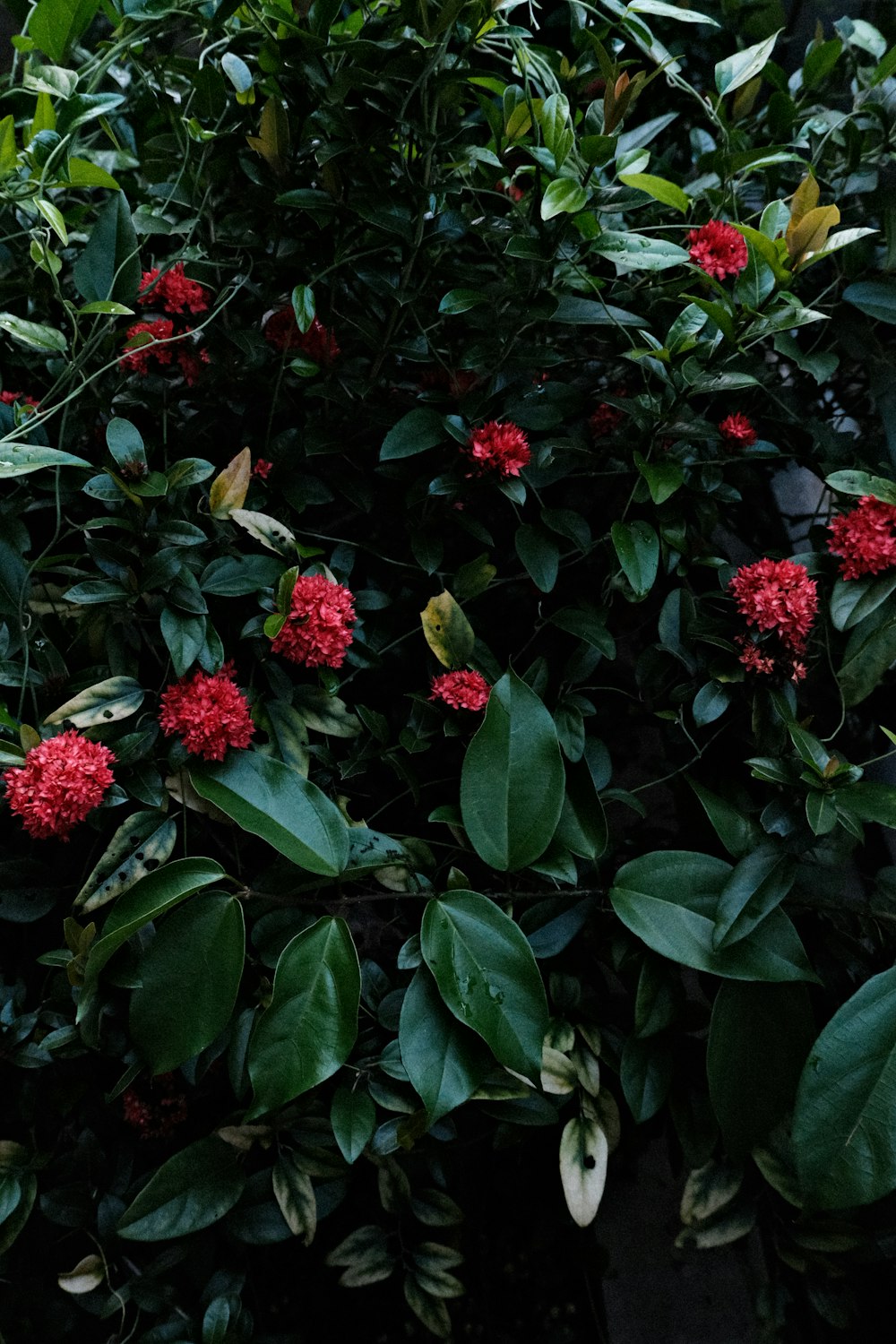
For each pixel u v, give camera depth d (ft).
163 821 3.25
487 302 3.62
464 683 3.56
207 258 3.99
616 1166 4.60
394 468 3.88
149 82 4.33
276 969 2.96
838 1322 3.62
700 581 4.12
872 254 4.09
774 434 4.28
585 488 4.12
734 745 3.94
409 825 4.11
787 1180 3.29
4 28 5.49
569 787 3.59
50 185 3.62
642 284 4.05
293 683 3.77
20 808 2.98
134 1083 3.78
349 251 3.78
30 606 3.56
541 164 3.38
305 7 3.45
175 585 3.21
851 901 3.39
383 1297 4.55
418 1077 2.92
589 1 4.55
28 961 3.90
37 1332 3.98
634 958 3.41
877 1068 2.80
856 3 5.13
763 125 4.73
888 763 4.49
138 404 3.87
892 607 3.54
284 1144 3.51
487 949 3.01
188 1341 3.55
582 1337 4.41
